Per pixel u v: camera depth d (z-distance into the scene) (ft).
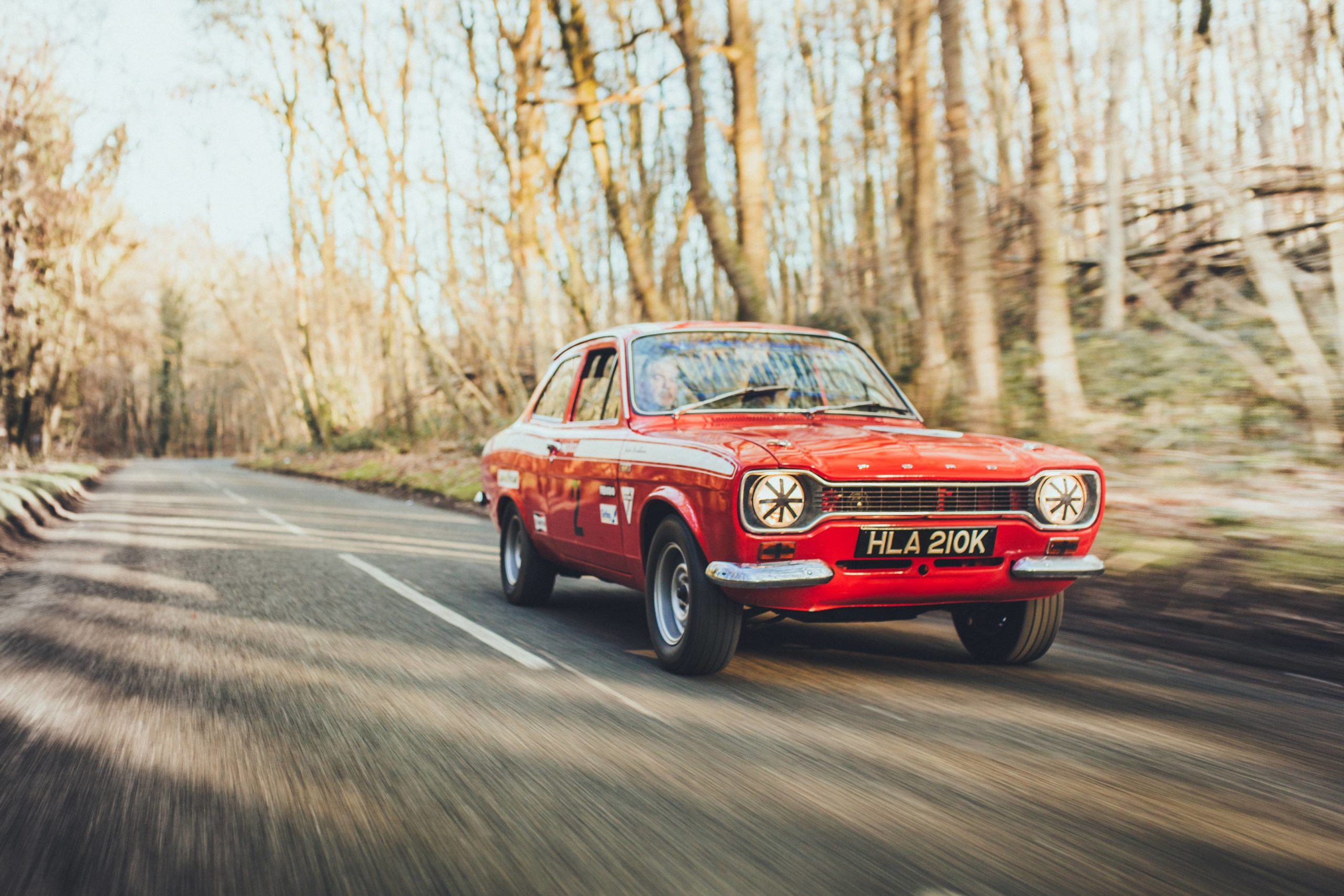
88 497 65.62
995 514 14.58
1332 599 18.22
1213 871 8.66
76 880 8.51
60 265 99.09
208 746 12.12
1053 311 34.17
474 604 22.85
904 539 14.24
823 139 85.35
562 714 13.57
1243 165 37.22
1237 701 14.49
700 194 46.60
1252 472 29.09
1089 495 15.34
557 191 75.97
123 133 93.20
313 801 10.32
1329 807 10.27
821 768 11.35
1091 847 9.15
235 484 85.35
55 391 119.14
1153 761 11.71
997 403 32.24
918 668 16.60
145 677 15.60
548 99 49.88
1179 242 46.39
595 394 20.07
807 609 14.52
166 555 31.89
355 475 92.84
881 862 8.81
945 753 11.96
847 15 72.59
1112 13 43.34
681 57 47.93
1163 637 19.02
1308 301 40.22
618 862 8.83
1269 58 51.90
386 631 19.40
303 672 15.97
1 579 26.68
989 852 9.04
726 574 14.02
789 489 13.92
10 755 11.78
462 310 91.30
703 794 10.51
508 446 23.73
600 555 18.75
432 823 9.73
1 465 84.64
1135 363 39.99
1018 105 66.74
